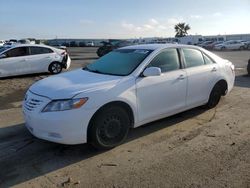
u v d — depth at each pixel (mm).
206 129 6137
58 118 4688
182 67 6426
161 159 4812
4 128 6398
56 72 15914
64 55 16156
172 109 6168
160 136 5797
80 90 4895
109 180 4203
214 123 6492
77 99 4766
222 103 8078
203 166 4539
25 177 4340
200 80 6746
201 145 5332
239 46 48688
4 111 7852
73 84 5152
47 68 15609
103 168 4566
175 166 4559
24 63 14711
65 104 4730
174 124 6445
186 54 6629
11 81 13398
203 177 4219
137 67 5668
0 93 10422
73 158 4918
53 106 4758
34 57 15047
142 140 5609
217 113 7176
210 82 7062
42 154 5078
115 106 5145
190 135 5824
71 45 73562
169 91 6012
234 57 29500
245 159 4750
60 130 4715
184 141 5535
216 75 7199
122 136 5305
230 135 5797
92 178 4273
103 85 5117
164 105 5977
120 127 5258
